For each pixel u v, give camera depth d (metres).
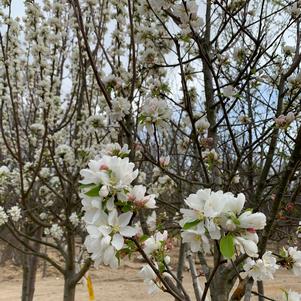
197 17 2.74
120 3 4.17
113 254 1.40
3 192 5.38
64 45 5.64
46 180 5.14
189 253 2.76
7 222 4.42
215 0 2.83
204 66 3.17
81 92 4.95
